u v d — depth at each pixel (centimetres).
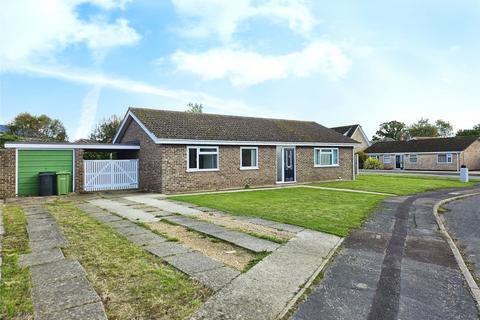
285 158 2203
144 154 1827
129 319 358
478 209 1195
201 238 710
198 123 2012
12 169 1501
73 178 1664
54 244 651
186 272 498
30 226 826
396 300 423
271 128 2331
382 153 4916
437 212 1105
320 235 743
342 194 1552
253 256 588
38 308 376
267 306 390
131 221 894
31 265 523
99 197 1486
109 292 426
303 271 509
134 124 1966
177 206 1186
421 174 3325
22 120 5638
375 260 582
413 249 657
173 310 379
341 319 369
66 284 447
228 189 1862
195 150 1791
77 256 574
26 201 1345
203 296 417
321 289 451
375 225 870
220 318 359
